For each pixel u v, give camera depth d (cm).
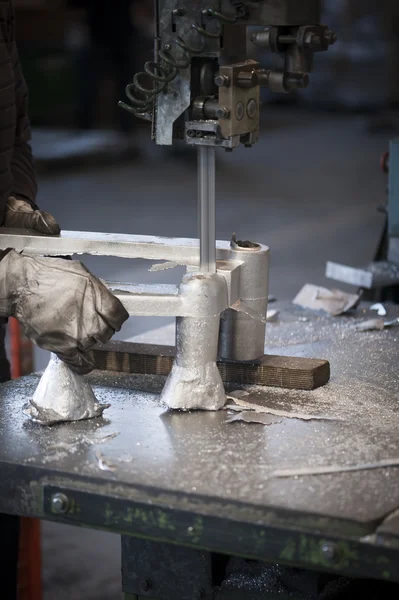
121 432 159
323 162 1038
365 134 1220
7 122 194
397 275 269
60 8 1245
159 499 137
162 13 159
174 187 916
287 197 855
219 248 178
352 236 698
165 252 176
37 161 986
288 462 146
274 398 175
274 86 160
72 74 1156
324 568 127
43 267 161
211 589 166
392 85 1338
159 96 163
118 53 1061
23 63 1148
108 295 161
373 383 183
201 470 143
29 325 159
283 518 130
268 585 163
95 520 141
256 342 182
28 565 258
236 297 174
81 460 148
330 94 1391
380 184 905
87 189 905
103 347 192
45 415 163
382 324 222
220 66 155
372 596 166
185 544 136
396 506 131
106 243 179
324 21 1360
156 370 188
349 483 139
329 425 162
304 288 247
